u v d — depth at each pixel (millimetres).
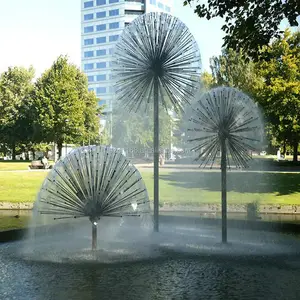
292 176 26766
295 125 32375
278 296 6125
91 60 108312
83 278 6926
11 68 66250
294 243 9961
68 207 8586
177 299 5965
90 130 58875
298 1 9781
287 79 32781
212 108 10172
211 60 41562
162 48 11164
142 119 37844
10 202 19078
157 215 11078
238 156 10273
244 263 8000
